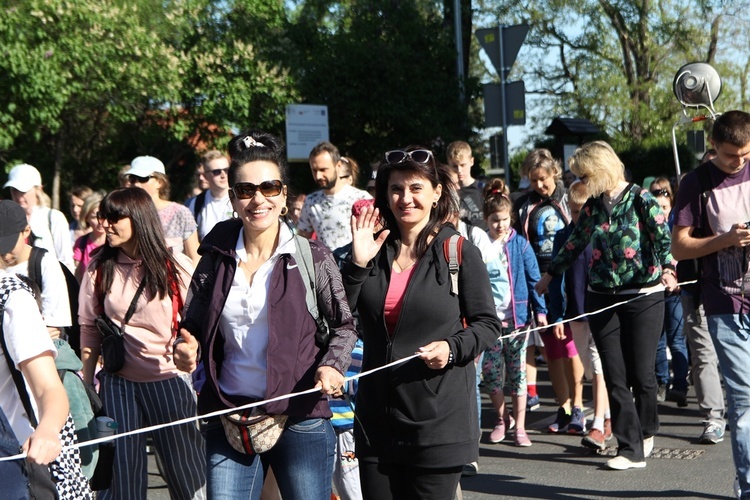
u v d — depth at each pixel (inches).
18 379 127.9
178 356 151.1
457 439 153.1
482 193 361.1
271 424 149.6
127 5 674.8
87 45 635.5
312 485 151.7
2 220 134.8
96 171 898.7
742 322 210.5
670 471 266.7
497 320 156.2
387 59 774.5
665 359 369.4
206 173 331.6
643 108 1135.6
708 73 346.6
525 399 312.8
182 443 195.0
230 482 150.3
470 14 861.8
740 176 214.1
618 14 1090.1
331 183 296.0
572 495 247.0
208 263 155.9
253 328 151.0
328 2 832.9
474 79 802.2
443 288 155.6
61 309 213.6
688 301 299.0
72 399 174.1
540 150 352.5
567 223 349.1
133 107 729.0
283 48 788.6
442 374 153.5
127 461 190.2
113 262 194.4
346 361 149.6
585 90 1165.1
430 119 780.0
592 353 303.4
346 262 159.8
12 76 605.6
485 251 300.4
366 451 156.9
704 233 216.8
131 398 192.5
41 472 134.4
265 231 153.7
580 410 326.6
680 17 1104.8
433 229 159.5
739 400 210.1
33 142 764.6
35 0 605.6
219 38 771.4
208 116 766.5
